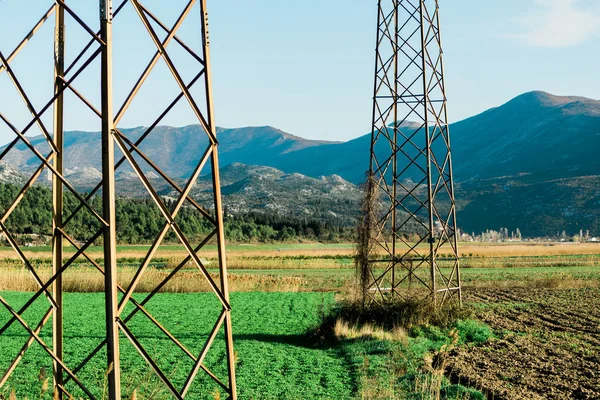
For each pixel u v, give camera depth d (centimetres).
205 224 13712
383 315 2144
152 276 4106
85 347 1877
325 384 1428
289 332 2309
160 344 1964
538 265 6341
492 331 2214
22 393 1288
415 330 2022
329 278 5344
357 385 1389
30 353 1766
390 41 2456
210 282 885
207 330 2330
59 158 967
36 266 5534
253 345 1964
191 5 891
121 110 813
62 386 969
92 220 10994
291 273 5959
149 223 12125
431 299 2239
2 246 9112
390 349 1753
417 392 1273
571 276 4859
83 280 4012
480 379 1449
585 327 2328
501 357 1733
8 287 3934
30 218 10481
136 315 2773
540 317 2619
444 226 2377
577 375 1512
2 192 10625
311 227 16325
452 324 2147
